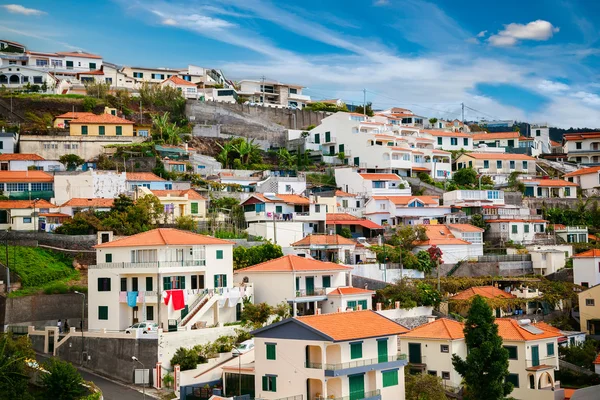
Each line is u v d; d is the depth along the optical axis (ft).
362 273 346.74
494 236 433.89
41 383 228.43
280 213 395.55
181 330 266.36
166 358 256.11
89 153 449.06
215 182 426.10
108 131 459.73
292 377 231.50
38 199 379.76
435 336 273.33
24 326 287.28
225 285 301.63
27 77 561.02
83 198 380.17
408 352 279.08
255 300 306.76
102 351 266.16
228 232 366.43
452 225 418.72
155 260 285.64
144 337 257.55
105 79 608.19
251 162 496.23
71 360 273.13
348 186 474.08
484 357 240.32
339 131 530.68
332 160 517.14
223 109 546.67
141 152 436.35
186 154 460.96
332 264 320.70
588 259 375.25
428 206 447.42
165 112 526.98
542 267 401.29
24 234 330.95
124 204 358.64
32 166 409.69
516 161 554.46
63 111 515.50
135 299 279.69
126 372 258.78
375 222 435.12
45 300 299.17
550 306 356.79
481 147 601.21
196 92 597.11
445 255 394.93
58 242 331.57
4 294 295.69
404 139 545.03
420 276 371.56
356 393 232.94
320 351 230.27
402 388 246.06
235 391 246.88
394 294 326.85
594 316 345.31
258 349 240.12
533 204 490.49
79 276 321.73
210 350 263.70
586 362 302.66
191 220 356.38
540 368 272.51
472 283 366.63
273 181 435.12
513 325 283.18
